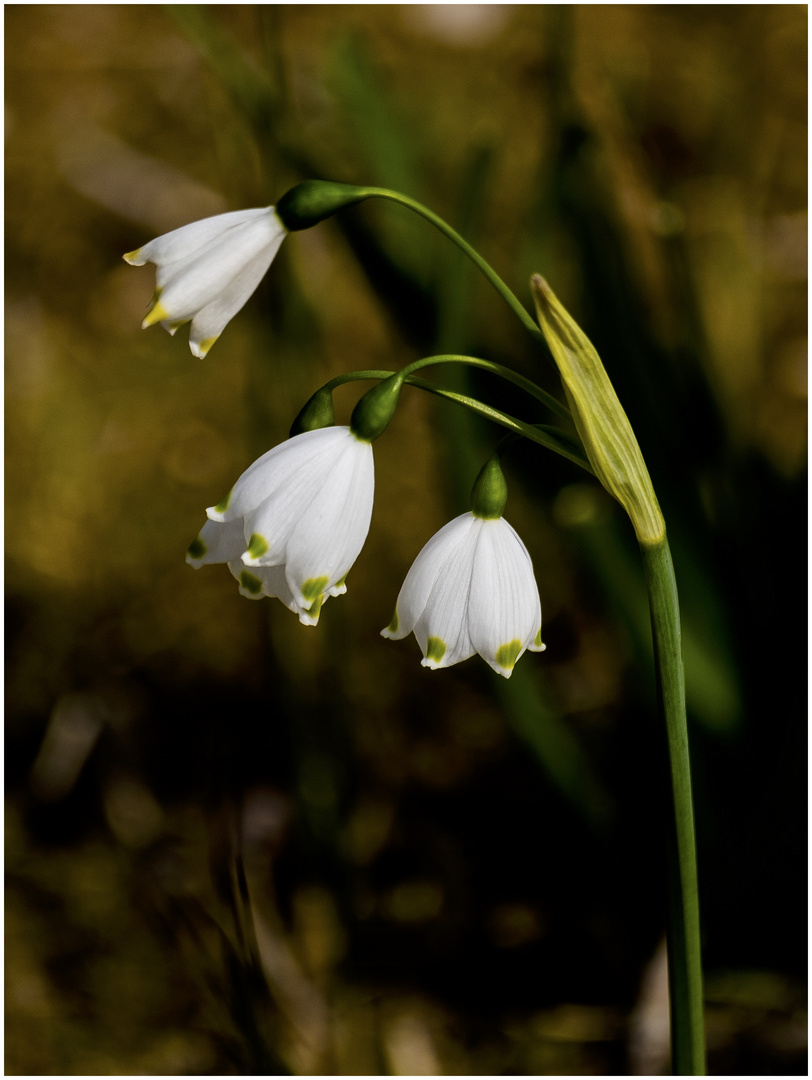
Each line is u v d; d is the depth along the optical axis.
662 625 0.46
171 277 0.46
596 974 0.54
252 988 0.52
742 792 0.54
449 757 0.60
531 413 0.54
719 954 0.53
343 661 0.56
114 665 0.66
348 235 0.54
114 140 0.89
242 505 0.46
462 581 0.46
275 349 0.56
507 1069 0.53
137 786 0.61
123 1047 0.54
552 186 0.54
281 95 0.55
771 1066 0.52
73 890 0.56
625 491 0.46
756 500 0.55
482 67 0.90
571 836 0.56
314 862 0.55
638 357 0.53
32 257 0.85
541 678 0.57
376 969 0.55
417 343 0.55
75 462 0.75
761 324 0.66
